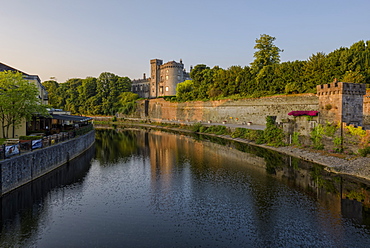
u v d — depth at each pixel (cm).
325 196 1995
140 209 1800
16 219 1650
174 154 3750
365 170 2423
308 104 4516
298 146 3588
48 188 2220
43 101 5750
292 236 1440
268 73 5766
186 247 1345
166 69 12212
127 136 6109
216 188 2216
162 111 9588
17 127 3134
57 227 1550
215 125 6169
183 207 1830
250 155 3562
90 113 12444
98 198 2003
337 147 3009
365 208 1777
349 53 4316
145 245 1362
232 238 1427
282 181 2375
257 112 5731
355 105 3062
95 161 3284
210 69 8250
